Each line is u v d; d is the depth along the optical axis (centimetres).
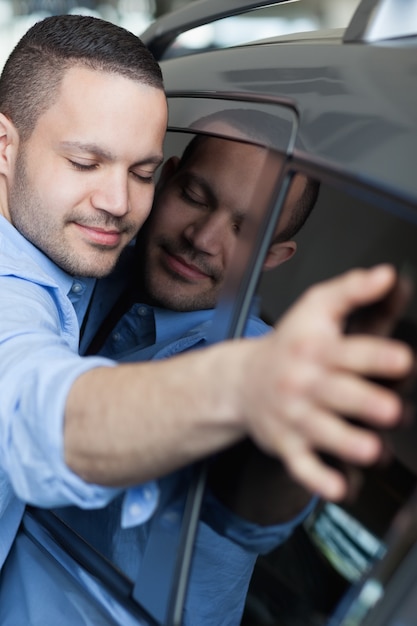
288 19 610
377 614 73
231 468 84
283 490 80
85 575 101
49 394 79
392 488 72
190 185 113
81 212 111
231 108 106
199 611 87
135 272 122
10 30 775
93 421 75
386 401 55
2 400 84
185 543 86
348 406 56
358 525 74
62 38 109
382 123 83
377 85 87
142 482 77
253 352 63
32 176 112
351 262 80
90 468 77
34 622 104
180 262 114
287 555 80
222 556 85
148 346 116
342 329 71
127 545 95
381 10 97
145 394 71
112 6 816
